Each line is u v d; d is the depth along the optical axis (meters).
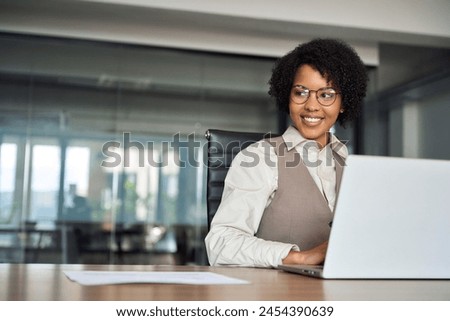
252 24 5.25
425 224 1.29
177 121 5.46
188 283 1.07
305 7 5.16
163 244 5.23
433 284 1.22
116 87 5.39
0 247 5.05
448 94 6.12
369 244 1.27
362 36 5.57
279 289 1.05
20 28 5.29
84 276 1.14
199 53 5.64
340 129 5.89
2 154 5.11
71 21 5.38
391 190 1.25
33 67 5.27
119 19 5.47
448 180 1.27
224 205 1.94
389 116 5.99
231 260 1.70
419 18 5.41
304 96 2.17
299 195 2.02
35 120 5.20
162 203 5.27
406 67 6.08
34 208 5.11
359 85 2.28
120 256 5.16
